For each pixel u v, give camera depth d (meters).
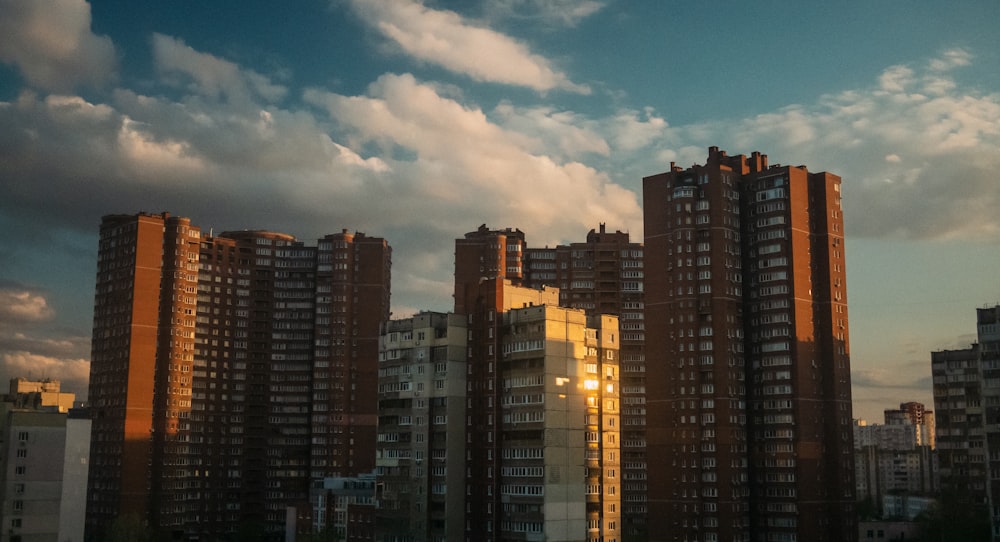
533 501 189.25
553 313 195.88
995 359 198.62
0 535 192.75
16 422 197.75
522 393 196.00
